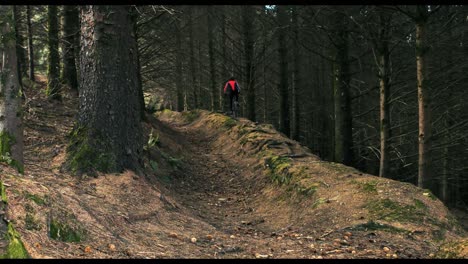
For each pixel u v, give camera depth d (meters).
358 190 7.85
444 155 17.20
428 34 11.94
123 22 7.68
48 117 11.08
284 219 7.89
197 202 8.98
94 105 7.42
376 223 6.62
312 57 24.23
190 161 12.75
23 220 4.29
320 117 27.31
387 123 12.87
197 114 22.78
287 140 13.18
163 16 17.27
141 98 13.94
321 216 7.31
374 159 21.88
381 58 12.88
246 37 21.12
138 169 7.71
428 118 9.85
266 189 9.87
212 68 24.92
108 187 6.65
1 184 4.26
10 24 5.31
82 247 4.52
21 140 5.53
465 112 17.05
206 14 22.86
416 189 7.81
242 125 15.66
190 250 5.30
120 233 5.30
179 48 23.70
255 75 22.59
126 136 7.56
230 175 11.70
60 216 4.76
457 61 14.43
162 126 15.89
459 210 21.36
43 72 28.55
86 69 7.56
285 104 19.86
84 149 7.12
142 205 6.56
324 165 9.70
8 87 5.39
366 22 12.64
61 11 15.69
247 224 7.61
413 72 16.64
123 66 7.63
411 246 5.96
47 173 6.64
